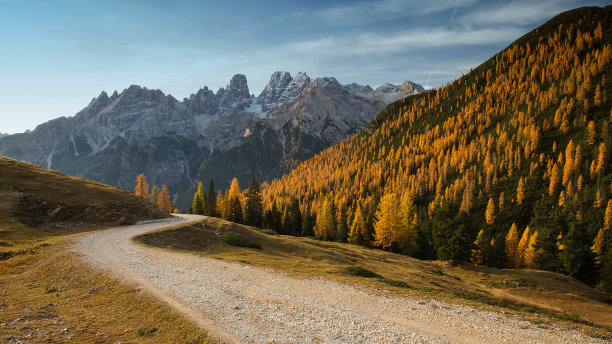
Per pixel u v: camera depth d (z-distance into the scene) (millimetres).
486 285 54125
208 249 45344
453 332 16516
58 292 24281
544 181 138500
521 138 173750
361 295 23172
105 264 30578
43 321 17656
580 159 133375
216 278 26812
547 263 83875
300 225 126188
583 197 115250
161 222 66125
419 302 21781
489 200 141375
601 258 74812
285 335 15539
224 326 16453
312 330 16281
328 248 63781
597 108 162125
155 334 15867
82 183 75125
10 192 58125
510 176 153750
